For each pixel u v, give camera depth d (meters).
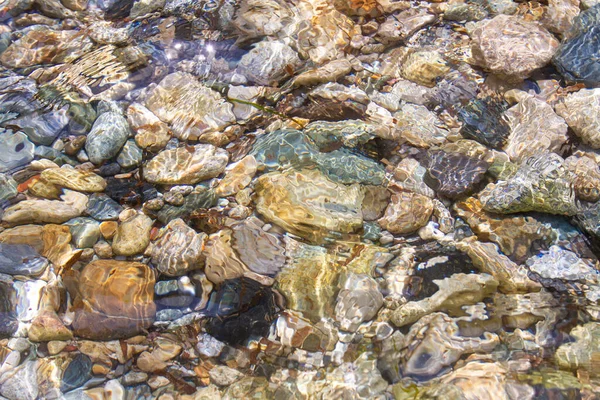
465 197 1.12
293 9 1.31
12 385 0.99
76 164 1.15
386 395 0.98
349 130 1.18
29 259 1.07
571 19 1.27
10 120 1.18
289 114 1.20
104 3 1.32
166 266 1.06
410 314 1.03
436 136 1.18
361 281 1.05
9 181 1.12
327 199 1.11
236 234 1.09
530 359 0.99
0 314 1.03
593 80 1.21
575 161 1.14
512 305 1.03
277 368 1.00
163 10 1.31
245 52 1.25
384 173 1.14
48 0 1.31
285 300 1.04
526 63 1.22
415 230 1.10
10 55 1.25
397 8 1.32
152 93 1.21
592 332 1.00
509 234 1.09
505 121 1.19
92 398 0.99
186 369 1.01
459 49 1.27
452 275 1.06
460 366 0.99
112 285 1.05
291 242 1.08
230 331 1.03
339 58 1.25
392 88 1.23
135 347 1.02
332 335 1.02
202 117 1.19
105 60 1.25
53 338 1.02
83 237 1.09
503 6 1.31
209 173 1.14
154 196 1.12
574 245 1.08
